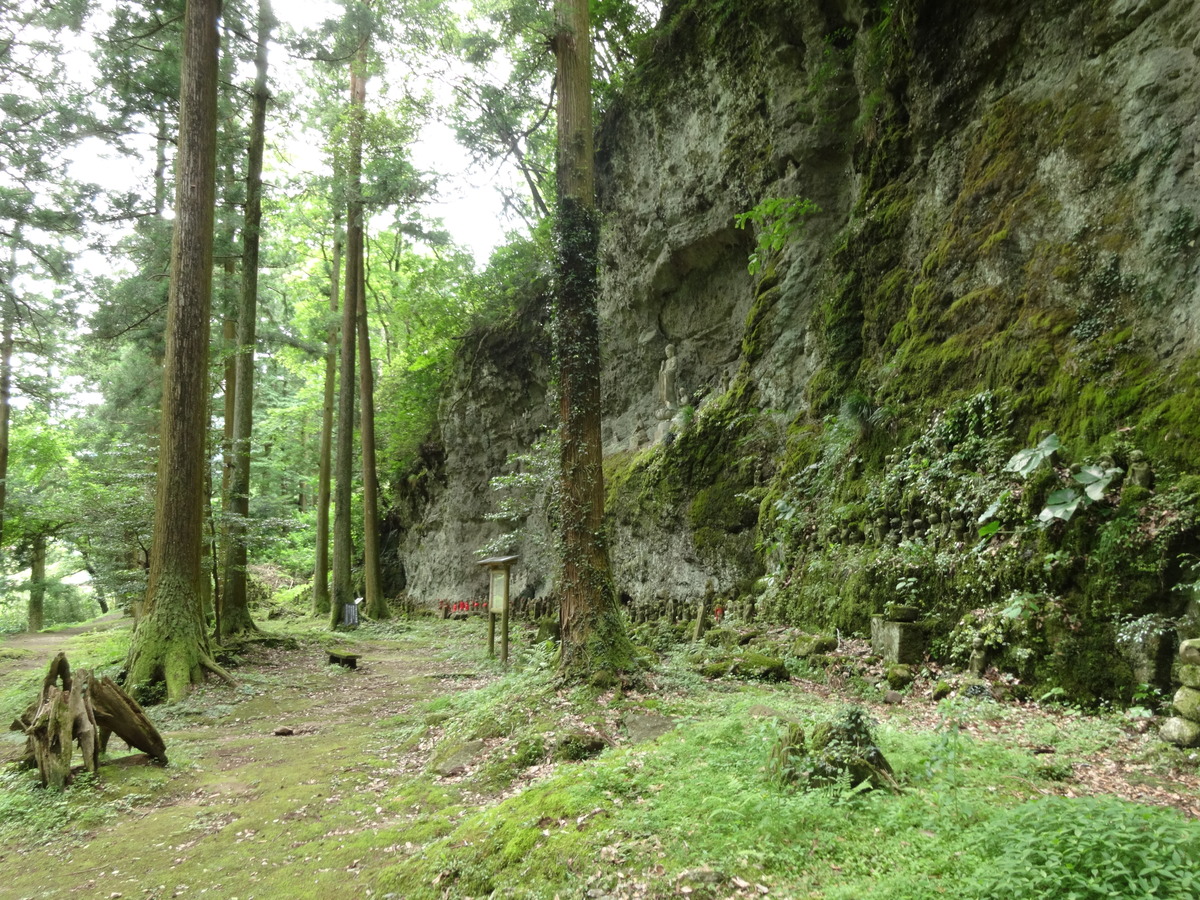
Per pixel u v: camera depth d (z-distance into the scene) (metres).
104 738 7.47
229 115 19.66
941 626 8.82
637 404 20.94
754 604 13.30
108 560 16.83
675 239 18.25
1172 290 7.88
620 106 20.16
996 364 9.62
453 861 4.54
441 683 12.27
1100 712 6.62
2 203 16.38
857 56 13.67
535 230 22.50
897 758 5.03
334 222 27.14
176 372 12.69
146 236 17.75
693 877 3.64
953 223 11.03
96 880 5.08
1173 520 6.64
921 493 9.84
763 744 5.31
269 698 11.78
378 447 32.94
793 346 14.77
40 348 24.08
